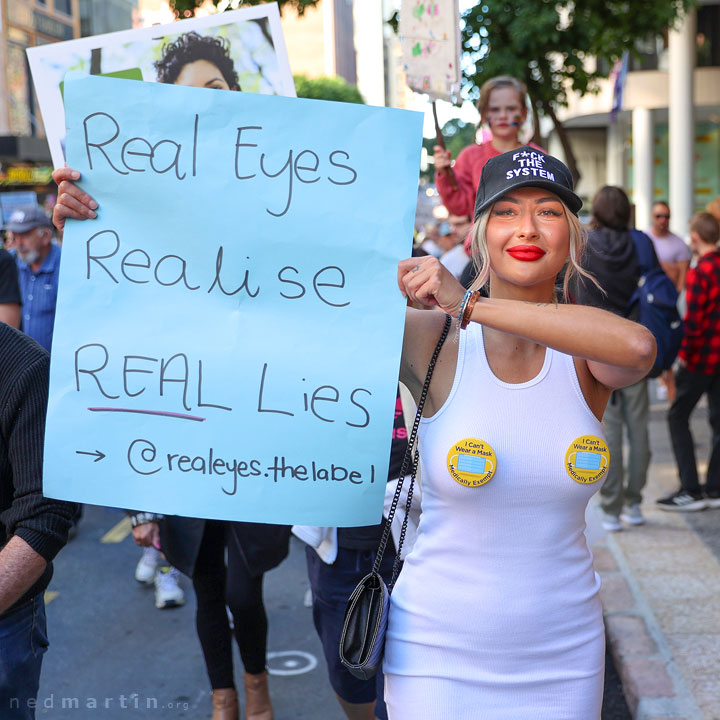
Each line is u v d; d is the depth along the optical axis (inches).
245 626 146.3
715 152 1029.8
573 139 1273.4
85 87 87.0
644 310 236.1
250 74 119.3
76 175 87.0
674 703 143.5
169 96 87.2
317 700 163.6
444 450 81.8
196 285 87.0
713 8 877.8
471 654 82.2
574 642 83.0
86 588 222.7
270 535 139.3
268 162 87.0
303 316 86.2
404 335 86.3
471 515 82.0
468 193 205.8
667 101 905.5
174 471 86.4
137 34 115.7
